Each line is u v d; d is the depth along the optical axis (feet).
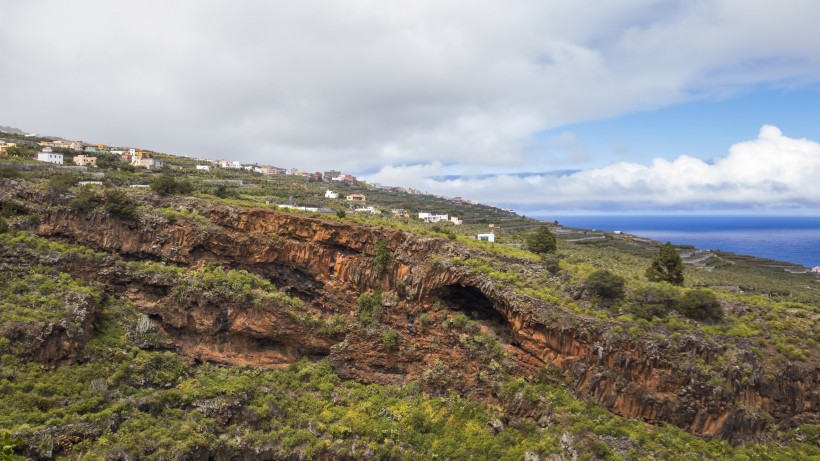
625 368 171.12
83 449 147.33
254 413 179.93
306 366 209.56
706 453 152.56
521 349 195.93
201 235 219.82
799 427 154.92
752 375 158.61
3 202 211.41
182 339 203.72
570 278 204.33
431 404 193.77
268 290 219.82
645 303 185.98
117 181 290.97
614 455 152.76
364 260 227.40
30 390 155.84
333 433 177.78
